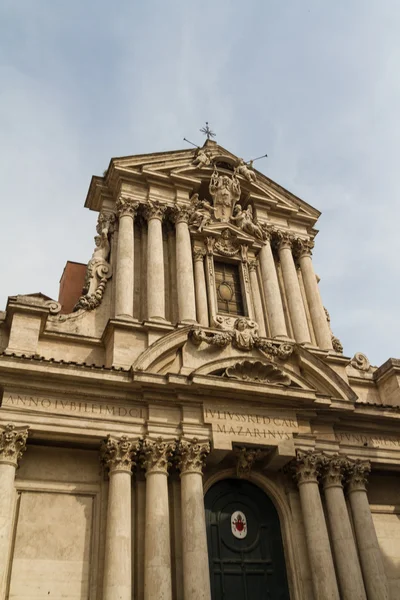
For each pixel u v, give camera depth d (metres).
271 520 19.20
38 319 18.73
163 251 22.75
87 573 15.88
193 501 16.88
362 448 20.50
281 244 25.19
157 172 23.97
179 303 21.14
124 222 22.23
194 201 24.27
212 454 18.09
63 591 15.41
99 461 17.56
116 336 19.12
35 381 16.94
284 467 19.48
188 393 18.36
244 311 22.70
